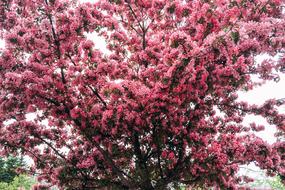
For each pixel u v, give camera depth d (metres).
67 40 9.23
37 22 9.30
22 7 9.48
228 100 10.88
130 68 10.15
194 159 9.23
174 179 9.98
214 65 8.59
